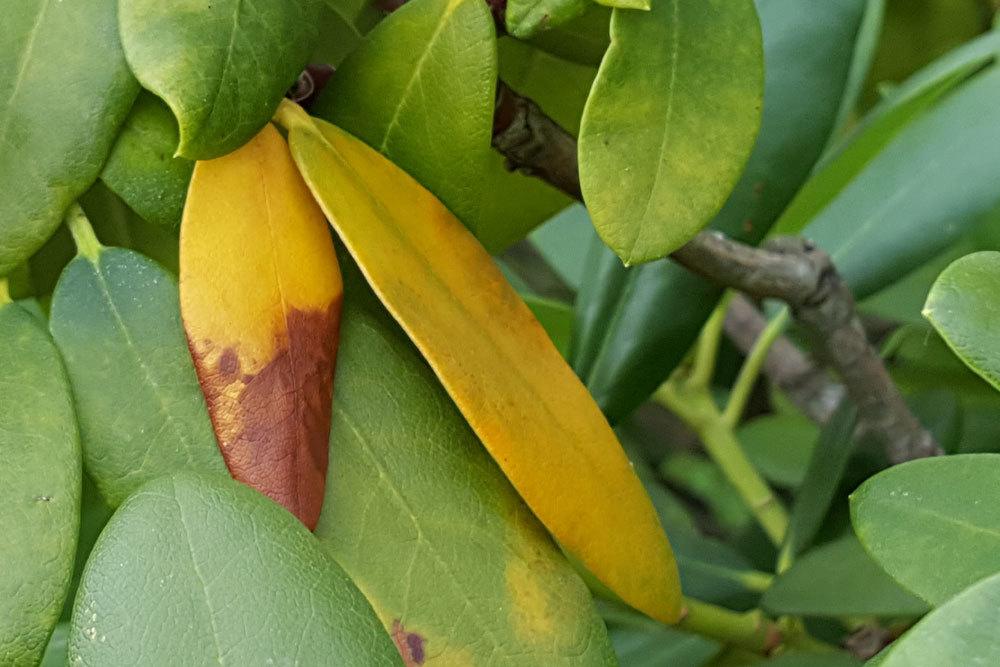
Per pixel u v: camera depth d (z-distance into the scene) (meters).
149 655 0.42
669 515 0.92
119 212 0.50
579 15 0.46
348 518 0.46
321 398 0.46
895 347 0.79
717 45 0.46
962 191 0.69
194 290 0.46
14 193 0.46
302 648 0.42
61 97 0.46
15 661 0.44
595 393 0.61
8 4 0.46
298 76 0.47
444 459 0.47
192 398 0.46
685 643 0.70
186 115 0.45
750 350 0.92
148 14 0.45
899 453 0.64
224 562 0.43
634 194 0.46
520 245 1.07
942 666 0.40
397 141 0.48
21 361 0.46
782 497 1.06
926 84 0.72
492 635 0.46
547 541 0.47
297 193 0.47
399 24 0.48
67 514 0.45
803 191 0.73
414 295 0.46
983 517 0.45
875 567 0.62
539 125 0.50
